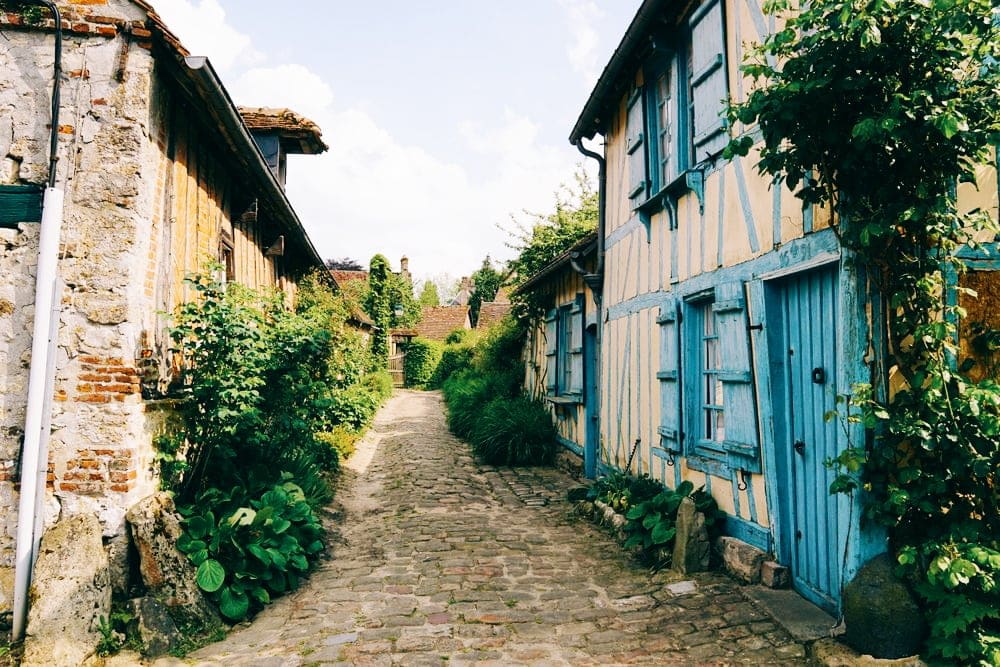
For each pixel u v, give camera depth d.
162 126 4.95
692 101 6.15
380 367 25.22
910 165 3.17
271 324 6.80
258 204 7.70
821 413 4.04
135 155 4.50
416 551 5.98
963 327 3.42
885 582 3.24
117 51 4.53
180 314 5.04
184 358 5.46
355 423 10.90
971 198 3.44
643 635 3.97
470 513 7.50
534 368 13.71
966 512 3.21
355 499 8.28
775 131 3.43
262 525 4.89
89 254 4.42
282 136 9.63
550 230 15.66
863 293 3.47
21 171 4.48
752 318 4.73
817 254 3.95
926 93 2.95
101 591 4.00
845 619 3.37
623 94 8.00
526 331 14.97
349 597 4.80
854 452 3.34
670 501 5.56
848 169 3.33
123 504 4.32
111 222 4.45
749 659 3.55
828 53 3.17
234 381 4.98
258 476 5.77
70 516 4.28
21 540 4.16
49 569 3.89
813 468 4.13
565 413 10.76
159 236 4.95
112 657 3.81
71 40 4.52
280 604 4.71
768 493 4.54
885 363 3.37
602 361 8.74
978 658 2.88
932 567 2.99
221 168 6.54
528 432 10.87
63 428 4.33
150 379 4.80
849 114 3.29
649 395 6.95
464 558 5.73
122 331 4.40
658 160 6.96
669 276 6.43
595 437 9.31
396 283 36.94
